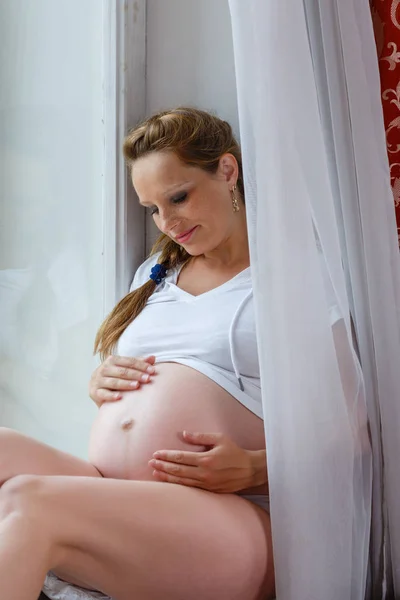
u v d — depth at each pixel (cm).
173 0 184
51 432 212
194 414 146
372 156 138
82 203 198
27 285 213
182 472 136
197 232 156
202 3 181
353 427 138
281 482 130
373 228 139
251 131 126
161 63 187
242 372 151
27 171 209
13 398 220
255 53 124
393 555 143
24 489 122
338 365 137
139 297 172
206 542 127
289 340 128
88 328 200
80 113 196
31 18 204
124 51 182
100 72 189
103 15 183
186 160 152
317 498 132
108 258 189
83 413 204
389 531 143
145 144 155
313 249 129
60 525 121
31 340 213
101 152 192
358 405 140
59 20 197
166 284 171
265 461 142
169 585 128
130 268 189
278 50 125
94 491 125
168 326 160
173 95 187
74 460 149
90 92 193
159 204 156
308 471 130
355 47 137
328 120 144
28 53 205
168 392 148
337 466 133
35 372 214
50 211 205
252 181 126
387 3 149
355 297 144
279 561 131
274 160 125
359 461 139
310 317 129
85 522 123
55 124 201
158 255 180
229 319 153
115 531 124
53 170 203
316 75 144
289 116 126
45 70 202
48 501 121
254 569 132
